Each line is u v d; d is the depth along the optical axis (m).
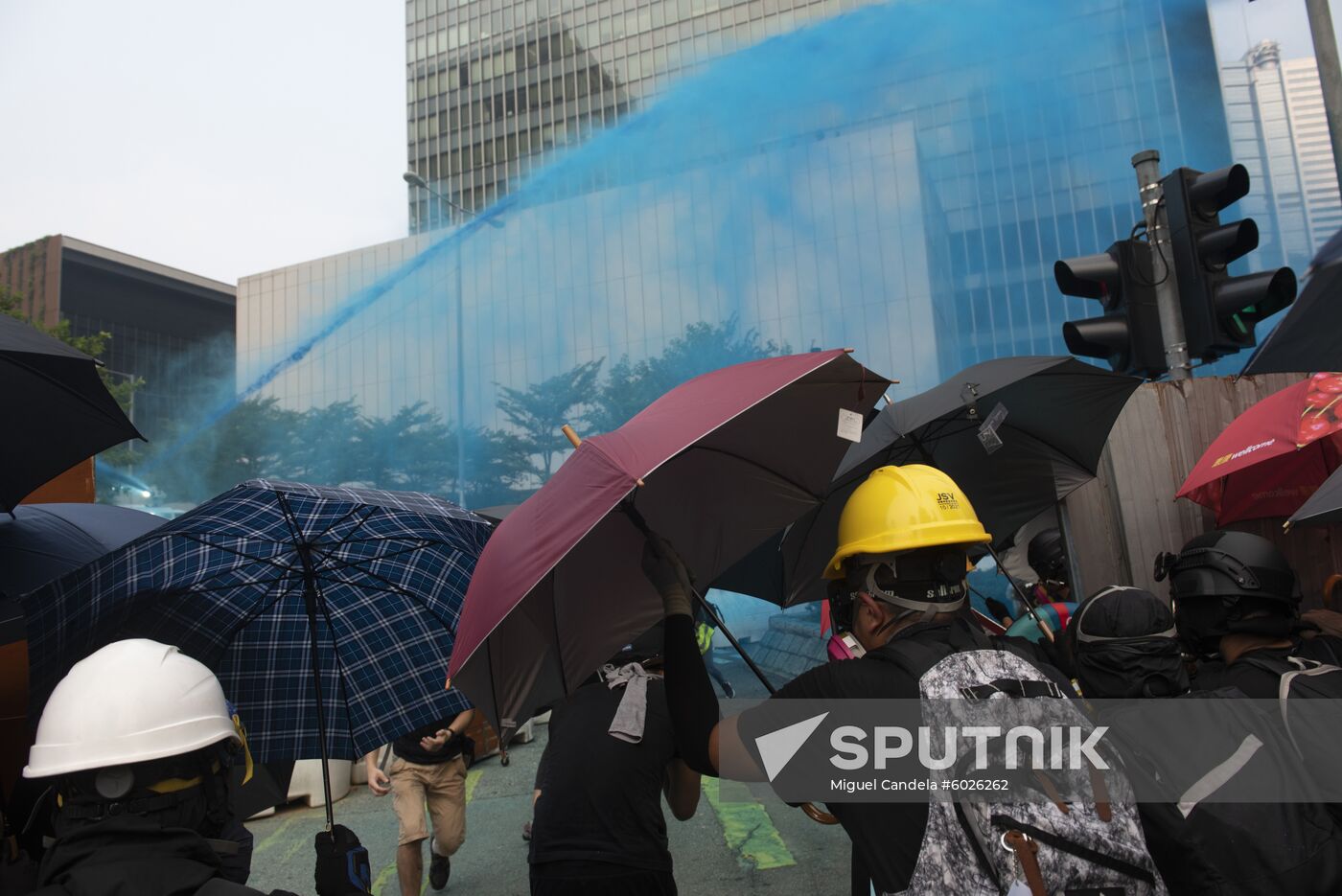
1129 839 1.35
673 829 5.40
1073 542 4.78
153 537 2.05
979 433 3.03
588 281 78.19
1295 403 3.48
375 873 5.18
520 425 57.06
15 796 2.04
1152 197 5.49
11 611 2.36
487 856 5.30
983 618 2.90
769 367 1.72
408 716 2.30
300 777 6.73
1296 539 4.17
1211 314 5.18
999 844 1.30
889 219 65.88
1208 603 1.97
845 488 3.06
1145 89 69.44
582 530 1.42
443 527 2.39
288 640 2.29
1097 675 1.87
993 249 72.44
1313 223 76.56
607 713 2.63
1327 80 6.16
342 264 89.50
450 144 106.06
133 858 1.35
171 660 1.53
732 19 93.50
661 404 1.74
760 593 3.03
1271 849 1.55
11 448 2.23
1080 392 3.31
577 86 101.69
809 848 4.91
